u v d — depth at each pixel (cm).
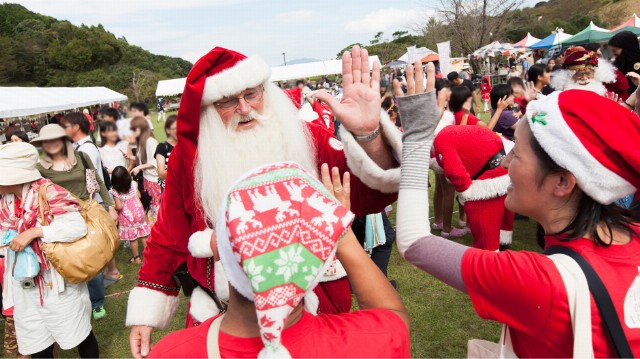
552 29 3872
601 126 98
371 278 113
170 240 176
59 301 271
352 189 154
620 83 392
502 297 103
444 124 393
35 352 275
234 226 85
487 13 2684
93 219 281
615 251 105
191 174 160
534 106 111
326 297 170
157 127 1747
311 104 254
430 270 116
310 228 87
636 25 1639
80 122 493
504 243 371
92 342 295
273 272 82
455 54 2883
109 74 4700
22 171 262
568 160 101
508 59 2367
